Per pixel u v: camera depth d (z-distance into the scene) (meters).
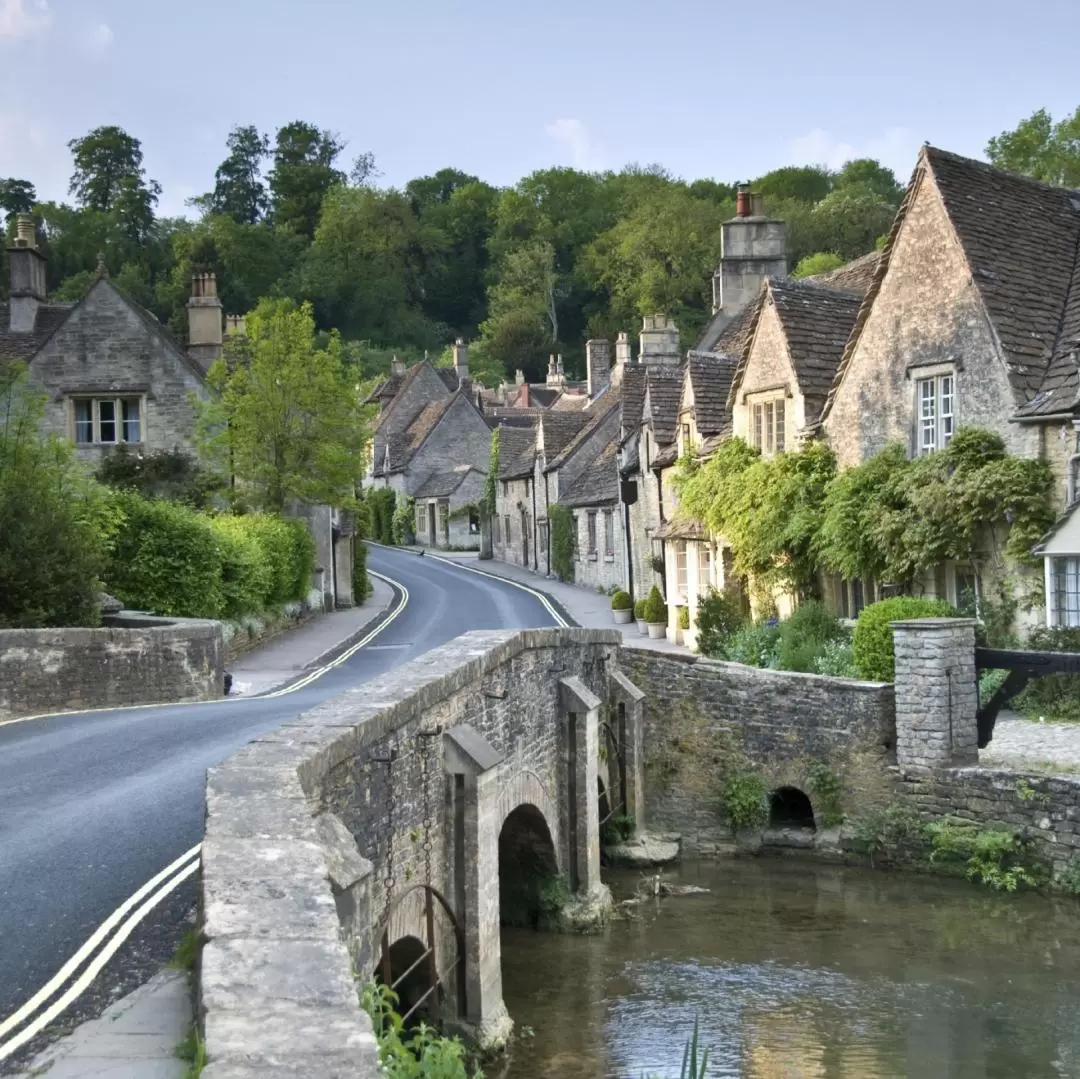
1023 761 18.03
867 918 16.44
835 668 21.75
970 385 22.52
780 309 27.92
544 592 48.94
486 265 127.06
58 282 102.56
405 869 11.02
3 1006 6.52
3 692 19.27
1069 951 14.85
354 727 9.62
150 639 21.28
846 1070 11.88
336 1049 4.25
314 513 43.91
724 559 29.56
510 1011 13.59
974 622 18.58
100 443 38.69
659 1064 12.09
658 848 20.06
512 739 15.07
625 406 42.12
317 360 38.72
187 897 8.36
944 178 23.81
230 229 109.81
